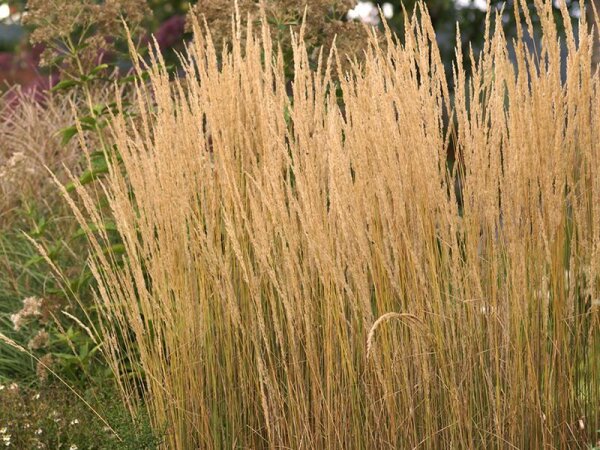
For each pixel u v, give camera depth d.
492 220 3.46
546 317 3.47
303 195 3.46
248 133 3.82
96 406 4.41
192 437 3.79
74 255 5.23
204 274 3.74
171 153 3.72
